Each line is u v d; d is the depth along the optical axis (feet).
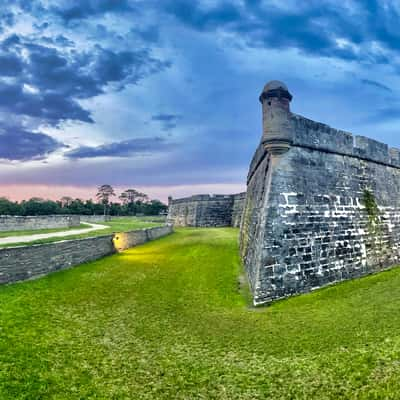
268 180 44.80
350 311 31.83
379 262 53.01
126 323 31.19
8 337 25.50
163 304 37.29
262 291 38.24
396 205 62.80
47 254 47.50
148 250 76.33
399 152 69.10
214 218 147.23
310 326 28.94
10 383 19.52
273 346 25.35
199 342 26.86
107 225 127.34
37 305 34.32
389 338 23.32
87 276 48.52
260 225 43.80
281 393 18.81
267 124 44.09
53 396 18.83
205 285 45.37
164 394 19.44
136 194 366.84
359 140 57.41
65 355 23.88
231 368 22.29
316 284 42.60
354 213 51.55
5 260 40.16
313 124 48.60
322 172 48.91
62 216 104.78
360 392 17.60
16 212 181.98
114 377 21.30
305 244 43.34
